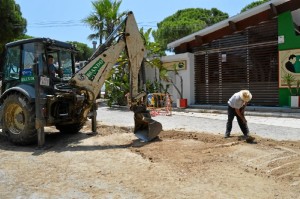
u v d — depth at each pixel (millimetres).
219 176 4863
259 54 14227
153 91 17281
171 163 5559
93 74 7746
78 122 8500
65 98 7781
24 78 7902
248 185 4496
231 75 15250
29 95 7395
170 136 7938
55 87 7805
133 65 7730
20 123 7820
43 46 7746
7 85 8344
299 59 12766
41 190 4547
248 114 12633
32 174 5285
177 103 16094
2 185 4785
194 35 16062
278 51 13406
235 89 15117
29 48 7812
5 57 8398
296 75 12859
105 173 5215
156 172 5141
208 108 15117
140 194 4281
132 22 7738
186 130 9281
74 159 6152
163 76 17141
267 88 13969
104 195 4289
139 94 7773
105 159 6051
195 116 12945
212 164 5441
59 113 7805
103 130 9375
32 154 6691
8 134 7855
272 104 13812
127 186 4594
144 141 7410
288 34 13039
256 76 14328
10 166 5785
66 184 4766
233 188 4395
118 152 6531
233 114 7633
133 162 5762
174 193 4270
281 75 13289
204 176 4883
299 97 12414
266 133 8570
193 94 16672
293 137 7938
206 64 16250
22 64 7965
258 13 13961
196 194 4215
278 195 4137
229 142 6984
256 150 6172
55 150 6996
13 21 25453
